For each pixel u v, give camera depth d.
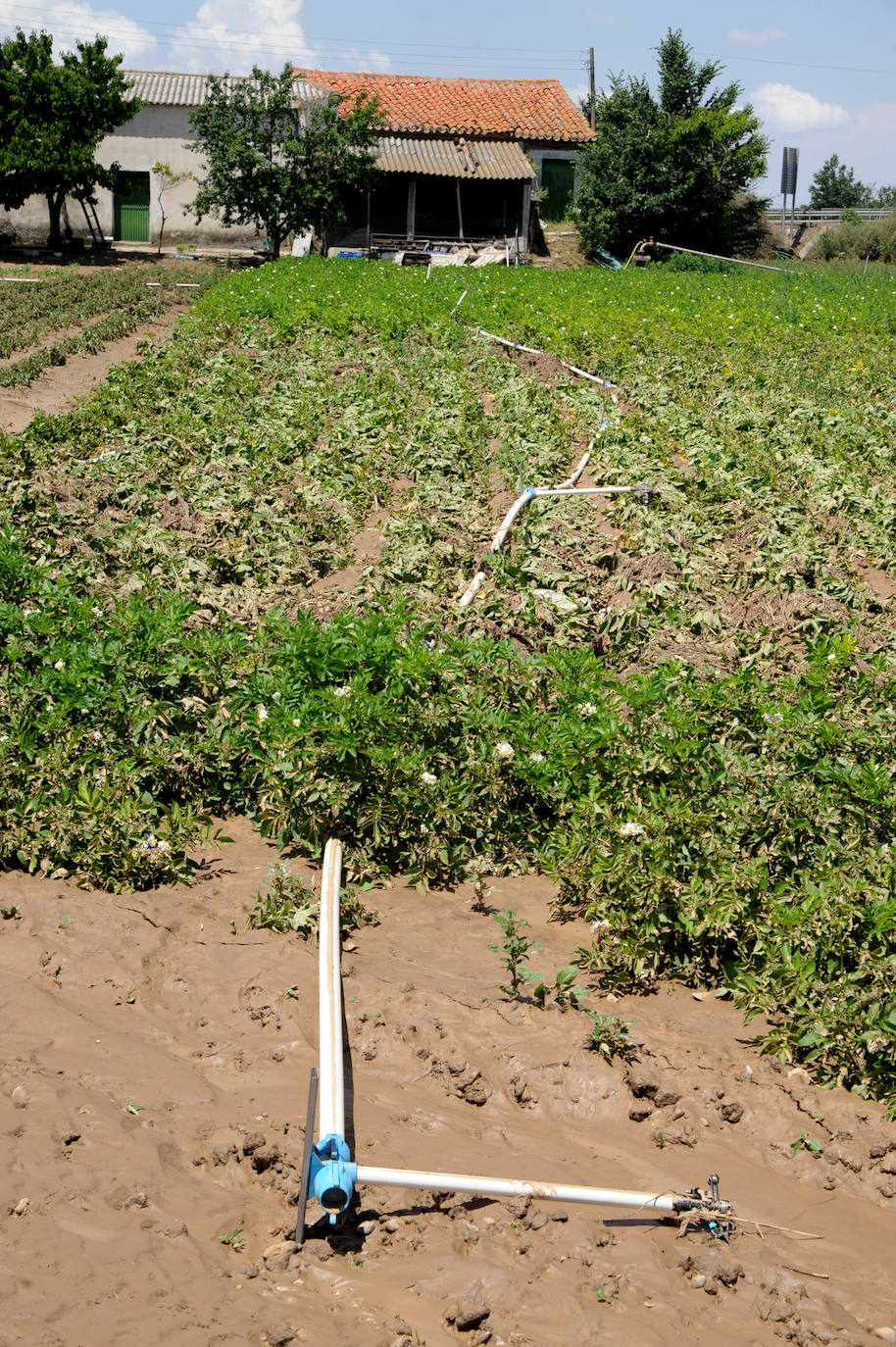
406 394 18.66
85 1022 5.31
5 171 38.31
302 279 31.05
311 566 11.78
